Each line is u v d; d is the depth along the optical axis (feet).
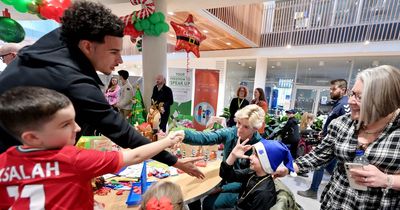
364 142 3.01
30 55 2.40
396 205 2.77
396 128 2.79
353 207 3.03
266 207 3.76
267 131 14.20
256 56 25.09
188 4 12.54
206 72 18.71
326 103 23.21
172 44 29.22
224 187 5.48
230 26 17.75
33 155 1.93
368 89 2.75
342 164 3.28
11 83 2.34
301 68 24.47
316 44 20.85
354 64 21.15
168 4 12.53
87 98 2.47
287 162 4.00
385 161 2.78
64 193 1.91
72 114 2.07
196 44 13.35
